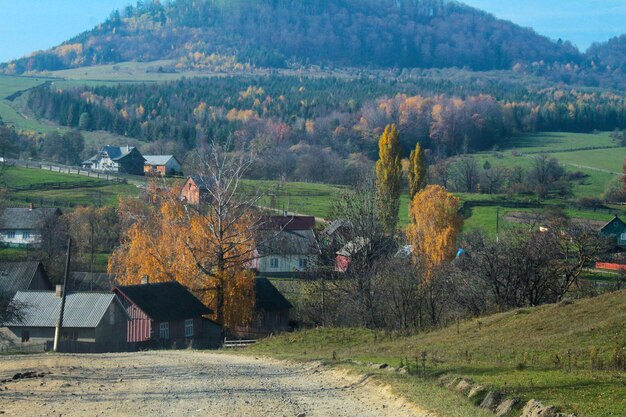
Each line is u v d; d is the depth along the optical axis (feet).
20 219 297.12
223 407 64.75
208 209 208.03
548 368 74.49
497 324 114.11
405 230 218.79
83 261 252.42
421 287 160.66
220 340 175.42
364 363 91.45
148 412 62.64
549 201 343.46
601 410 51.83
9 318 167.94
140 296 173.88
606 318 98.17
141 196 296.10
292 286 237.45
